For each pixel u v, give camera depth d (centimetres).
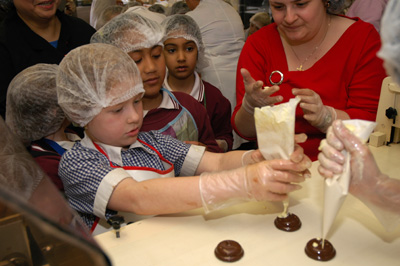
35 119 117
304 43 135
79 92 97
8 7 167
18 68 165
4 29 165
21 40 165
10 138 71
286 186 77
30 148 125
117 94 97
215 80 230
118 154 102
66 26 181
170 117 142
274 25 144
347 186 65
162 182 86
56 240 43
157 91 138
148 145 113
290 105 73
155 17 230
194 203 83
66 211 47
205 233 79
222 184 81
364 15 261
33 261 55
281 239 76
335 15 136
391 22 59
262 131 78
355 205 87
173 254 73
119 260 72
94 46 103
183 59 170
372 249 73
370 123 68
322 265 69
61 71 101
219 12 239
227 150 176
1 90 162
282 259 70
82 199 95
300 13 119
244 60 146
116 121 100
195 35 173
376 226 79
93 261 41
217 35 235
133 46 130
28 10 161
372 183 66
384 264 69
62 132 128
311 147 136
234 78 232
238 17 251
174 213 88
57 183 108
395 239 75
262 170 78
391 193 66
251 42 147
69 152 100
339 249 73
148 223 84
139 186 87
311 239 74
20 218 52
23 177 55
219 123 185
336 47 130
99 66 96
